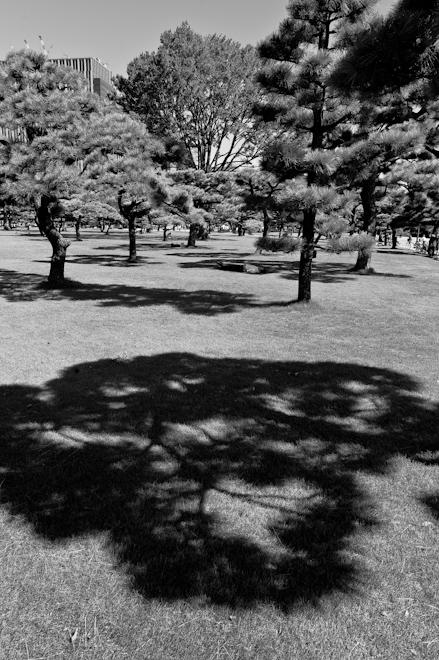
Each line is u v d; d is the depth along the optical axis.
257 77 10.70
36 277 17.78
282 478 4.02
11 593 2.74
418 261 29.08
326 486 3.92
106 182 15.57
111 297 13.55
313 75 9.88
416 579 2.89
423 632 2.51
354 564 3.01
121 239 50.88
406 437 4.81
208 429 4.98
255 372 6.93
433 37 3.51
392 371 7.02
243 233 66.75
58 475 4.01
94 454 4.39
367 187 19.91
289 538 3.26
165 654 2.36
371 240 10.93
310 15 10.14
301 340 8.94
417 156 18.91
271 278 18.84
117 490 3.80
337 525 3.41
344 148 10.58
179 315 11.10
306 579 2.87
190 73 33.66
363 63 3.83
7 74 12.64
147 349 8.17
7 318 10.46
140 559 3.02
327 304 12.71
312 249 12.16
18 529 3.31
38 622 2.54
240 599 2.70
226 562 3.00
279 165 11.06
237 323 10.34
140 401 5.73
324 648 2.40
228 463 4.26
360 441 4.72
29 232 60.78
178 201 17.56
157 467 4.18
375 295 14.52
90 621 2.55
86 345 8.34
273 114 11.28
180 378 6.61
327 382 6.51
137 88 36.16
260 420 5.21
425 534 3.32
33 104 12.01
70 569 2.93
